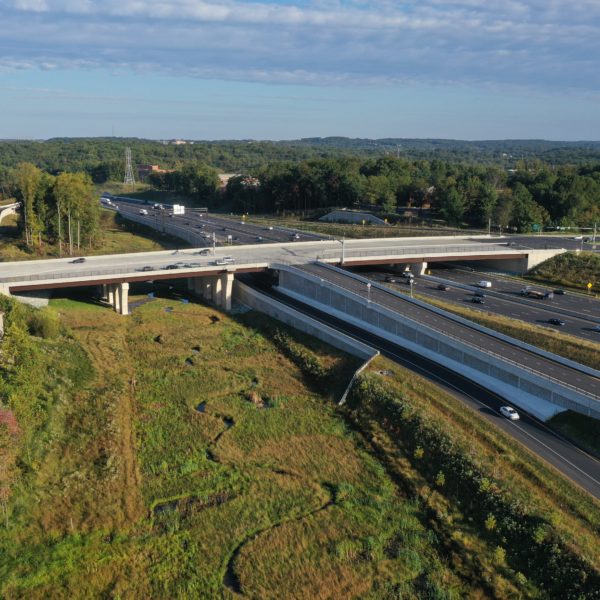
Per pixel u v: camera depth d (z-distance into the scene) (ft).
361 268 568.41
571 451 247.70
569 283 498.28
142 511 215.72
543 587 184.44
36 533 201.87
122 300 427.74
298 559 194.90
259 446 262.26
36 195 608.60
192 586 182.50
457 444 246.06
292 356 366.02
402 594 181.98
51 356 322.75
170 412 290.15
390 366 327.06
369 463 249.96
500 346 335.47
